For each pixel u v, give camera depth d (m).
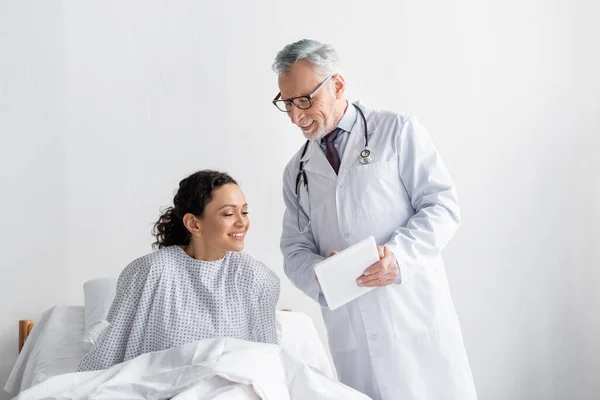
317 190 1.76
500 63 2.70
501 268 2.71
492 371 2.72
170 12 2.51
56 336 2.07
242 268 1.74
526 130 2.71
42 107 2.43
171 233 1.77
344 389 1.53
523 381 2.73
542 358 2.74
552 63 2.72
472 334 2.70
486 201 2.70
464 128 2.69
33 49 2.42
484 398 2.71
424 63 2.67
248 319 1.75
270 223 2.63
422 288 1.65
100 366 1.64
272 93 2.61
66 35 2.44
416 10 2.67
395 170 1.68
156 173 2.53
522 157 2.71
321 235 1.78
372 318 1.64
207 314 1.69
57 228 2.46
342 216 1.70
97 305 2.13
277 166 2.62
